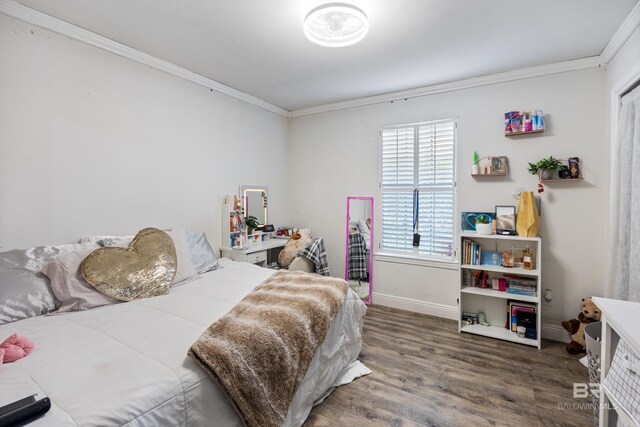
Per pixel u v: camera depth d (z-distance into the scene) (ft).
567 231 8.75
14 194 6.13
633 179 6.20
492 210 9.72
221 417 4.03
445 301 10.60
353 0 5.90
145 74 8.34
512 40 7.45
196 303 6.10
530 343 8.45
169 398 3.48
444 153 10.43
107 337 4.57
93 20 6.64
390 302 11.61
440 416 5.71
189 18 6.57
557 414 5.76
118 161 7.79
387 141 11.50
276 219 13.34
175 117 9.14
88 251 6.32
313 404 5.88
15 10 5.99
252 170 12.03
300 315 5.57
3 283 5.26
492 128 9.66
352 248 12.38
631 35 6.66
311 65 8.93
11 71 6.05
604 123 8.28
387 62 8.69
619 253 6.74
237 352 4.24
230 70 9.31
